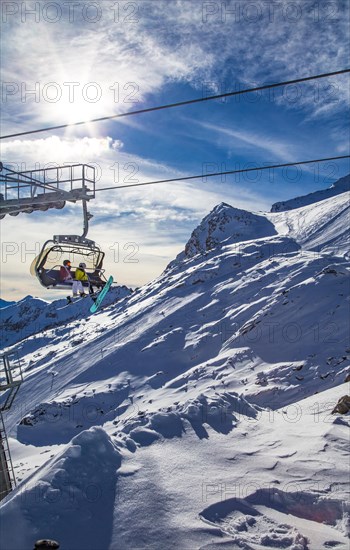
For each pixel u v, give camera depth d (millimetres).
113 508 7266
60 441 34969
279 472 8914
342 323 33625
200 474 8656
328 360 29531
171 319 51719
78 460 8180
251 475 8758
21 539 6531
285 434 11031
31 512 6961
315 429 11336
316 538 6934
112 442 9195
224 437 10664
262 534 7043
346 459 9305
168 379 38625
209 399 12641
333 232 73875
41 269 11867
